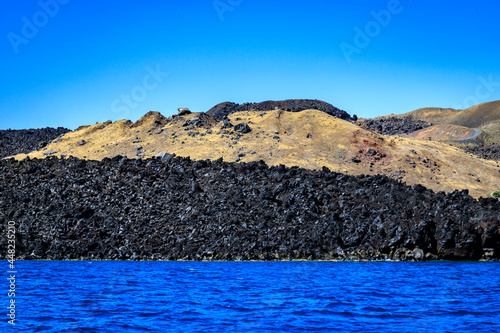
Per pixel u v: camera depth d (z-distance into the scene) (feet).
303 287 170.30
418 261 260.01
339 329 112.37
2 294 152.46
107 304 138.82
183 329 111.75
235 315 125.59
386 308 134.62
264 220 285.23
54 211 295.48
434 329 112.47
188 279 188.96
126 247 270.67
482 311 131.23
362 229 271.90
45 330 109.70
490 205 302.86
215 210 293.02
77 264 241.35
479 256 266.16
